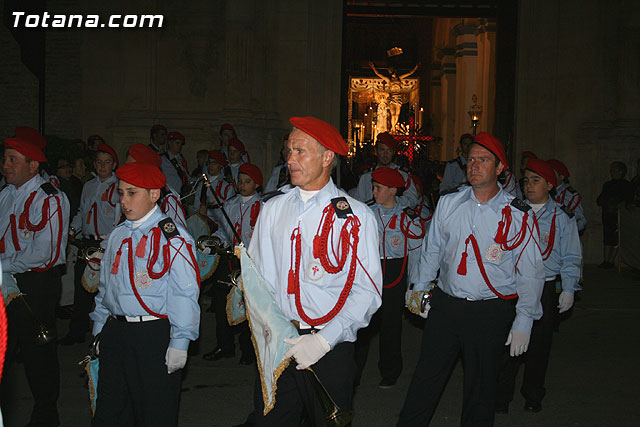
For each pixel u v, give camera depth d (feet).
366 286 10.82
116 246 12.80
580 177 49.21
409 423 14.43
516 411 19.31
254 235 11.82
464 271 14.02
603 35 48.75
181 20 48.80
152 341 12.49
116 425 12.80
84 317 24.88
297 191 11.39
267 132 47.44
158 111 49.01
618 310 32.76
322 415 10.83
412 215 20.81
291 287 10.94
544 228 18.45
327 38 49.83
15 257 15.51
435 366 14.35
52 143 35.24
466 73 94.07
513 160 50.29
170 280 12.35
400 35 116.26
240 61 46.80
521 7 49.67
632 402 20.13
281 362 10.42
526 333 14.03
